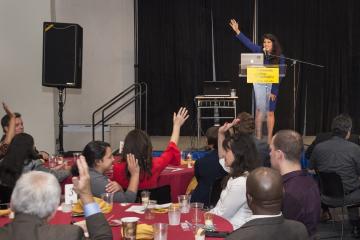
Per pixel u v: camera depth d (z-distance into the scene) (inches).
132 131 129.6
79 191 72.2
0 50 276.1
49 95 281.4
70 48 252.8
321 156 166.2
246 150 103.7
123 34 339.6
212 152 145.3
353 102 320.8
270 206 64.3
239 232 63.8
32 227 61.2
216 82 274.1
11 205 63.9
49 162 178.7
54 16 332.2
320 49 321.7
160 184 153.6
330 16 319.6
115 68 339.6
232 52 329.1
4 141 176.6
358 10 317.1
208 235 83.8
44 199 63.0
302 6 321.4
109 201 104.3
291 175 86.5
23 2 277.3
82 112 336.5
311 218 84.3
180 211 99.0
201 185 144.6
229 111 328.2
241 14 327.0
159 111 335.9
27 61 278.5
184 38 331.6
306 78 323.3
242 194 99.3
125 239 77.7
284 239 63.3
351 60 319.3
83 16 337.1
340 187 159.2
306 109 323.6
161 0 330.6
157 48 333.1
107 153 117.0
